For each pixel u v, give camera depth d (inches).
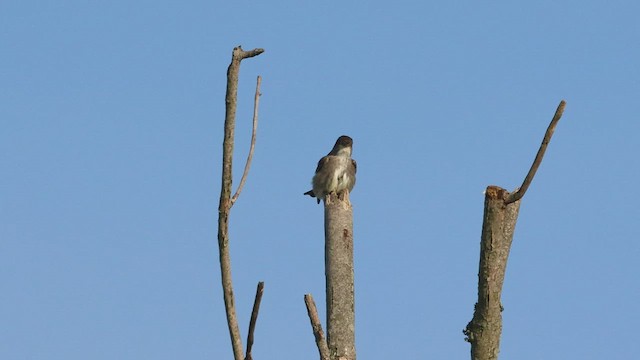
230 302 366.6
